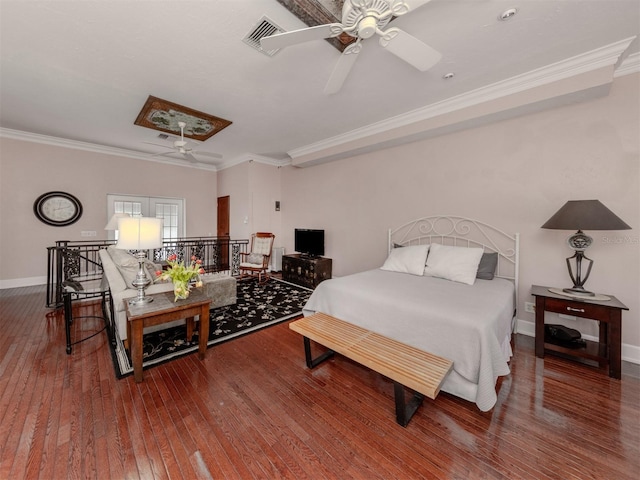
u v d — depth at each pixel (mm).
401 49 1791
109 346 2562
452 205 3504
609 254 2475
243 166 6102
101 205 5445
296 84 2836
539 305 2391
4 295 4184
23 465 1304
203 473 1292
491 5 1787
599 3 1773
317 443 1478
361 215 4641
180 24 1981
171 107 3408
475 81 2758
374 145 4082
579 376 2109
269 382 2041
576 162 2633
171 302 2303
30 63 2490
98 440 1462
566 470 1313
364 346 1889
